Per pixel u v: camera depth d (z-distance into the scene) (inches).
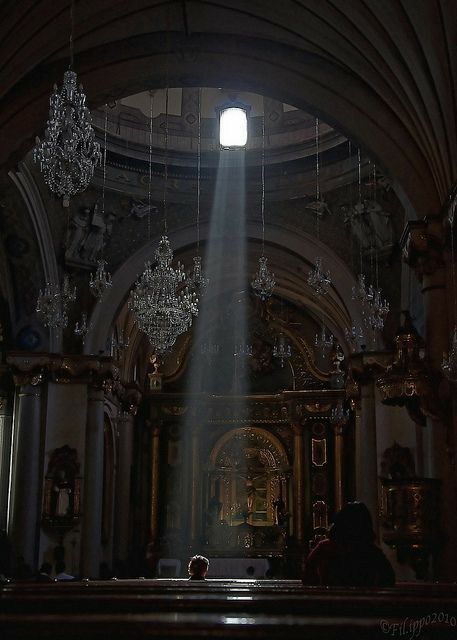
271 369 1034.1
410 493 447.5
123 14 490.6
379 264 728.3
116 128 736.3
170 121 768.9
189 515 992.9
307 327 1029.2
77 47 502.3
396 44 462.0
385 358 707.4
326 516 970.1
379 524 685.9
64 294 574.2
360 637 79.2
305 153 743.7
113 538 876.0
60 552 709.3
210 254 810.8
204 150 765.3
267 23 499.8
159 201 762.2
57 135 326.0
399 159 503.8
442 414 456.8
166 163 757.3
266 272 541.6
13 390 745.6
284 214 761.6
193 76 527.2
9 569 542.3
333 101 514.9
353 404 814.5
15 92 503.8
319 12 475.8
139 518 988.6
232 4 488.1
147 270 512.7
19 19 457.7
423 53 451.8
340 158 730.2
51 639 73.7
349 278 738.2
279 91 523.2
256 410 1021.2
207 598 106.4
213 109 774.5
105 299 751.1
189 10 494.3
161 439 1017.5
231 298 1036.5
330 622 81.5
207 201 769.6
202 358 1043.3
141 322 507.2
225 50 520.1
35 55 485.1
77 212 727.7
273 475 1008.9
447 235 477.4
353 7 459.8
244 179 765.9
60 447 724.7
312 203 749.9
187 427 1018.7
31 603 103.3
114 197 745.6
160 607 100.3
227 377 1040.2
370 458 705.6
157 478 994.7
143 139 750.5
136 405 924.0
